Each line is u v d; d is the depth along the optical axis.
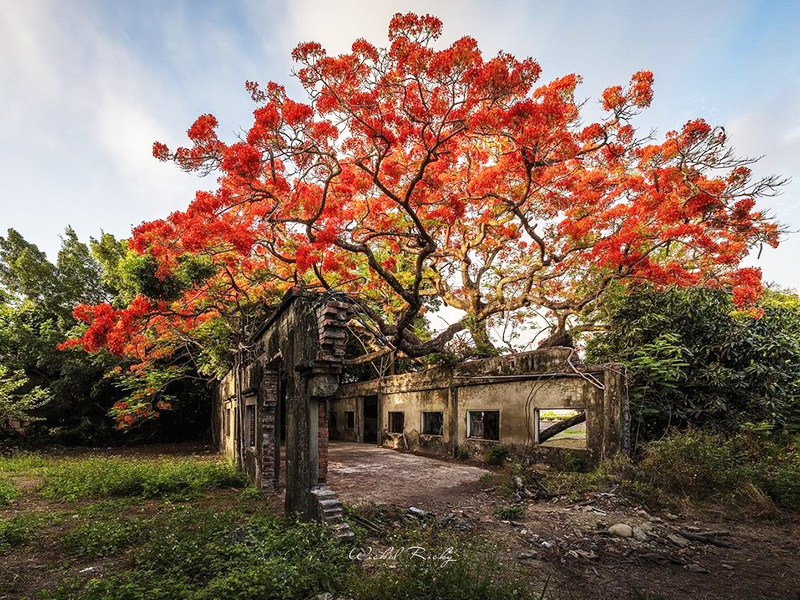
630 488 6.74
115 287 17.14
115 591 3.68
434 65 6.44
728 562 4.52
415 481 8.97
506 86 6.70
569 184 10.45
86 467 9.99
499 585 3.67
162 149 7.25
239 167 6.98
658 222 8.99
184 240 8.05
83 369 16.03
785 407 8.63
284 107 7.19
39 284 17.48
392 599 3.39
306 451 5.43
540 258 10.33
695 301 9.13
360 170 9.69
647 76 7.77
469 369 12.01
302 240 10.27
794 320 10.21
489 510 6.64
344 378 21.61
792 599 3.75
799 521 5.68
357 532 5.22
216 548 4.52
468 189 10.37
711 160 8.36
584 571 4.33
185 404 18.33
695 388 8.75
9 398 13.95
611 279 9.77
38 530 5.77
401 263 12.19
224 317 10.95
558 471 8.99
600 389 8.61
